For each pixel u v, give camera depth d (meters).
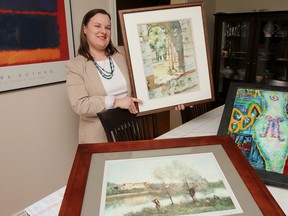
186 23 1.25
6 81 1.61
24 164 1.84
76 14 1.99
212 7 3.53
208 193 0.60
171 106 1.29
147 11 1.20
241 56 3.30
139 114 1.26
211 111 1.69
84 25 1.57
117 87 1.61
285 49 3.00
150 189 0.62
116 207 0.56
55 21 1.82
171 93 1.28
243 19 3.04
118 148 0.79
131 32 1.19
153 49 1.23
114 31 2.35
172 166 0.71
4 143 1.69
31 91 1.79
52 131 1.99
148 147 0.80
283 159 0.80
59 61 1.90
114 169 0.69
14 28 1.60
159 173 0.68
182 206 0.56
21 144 1.80
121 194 0.60
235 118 0.94
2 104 1.64
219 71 3.43
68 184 0.62
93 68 1.56
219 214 0.54
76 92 1.49
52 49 1.84
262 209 0.55
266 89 0.95
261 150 0.84
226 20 3.16
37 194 1.97
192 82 1.30
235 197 0.59
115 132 1.27
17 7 1.59
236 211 0.55
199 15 1.26
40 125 1.89
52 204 0.74
